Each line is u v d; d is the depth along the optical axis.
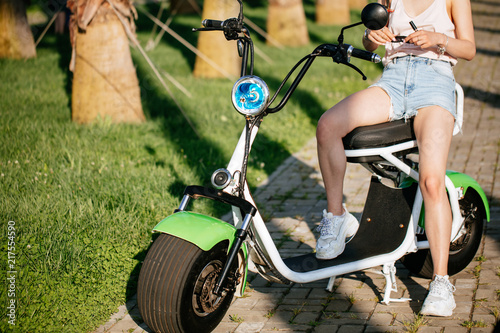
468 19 3.09
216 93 8.78
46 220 4.06
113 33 6.73
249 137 2.89
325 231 3.15
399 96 3.09
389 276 3.21
